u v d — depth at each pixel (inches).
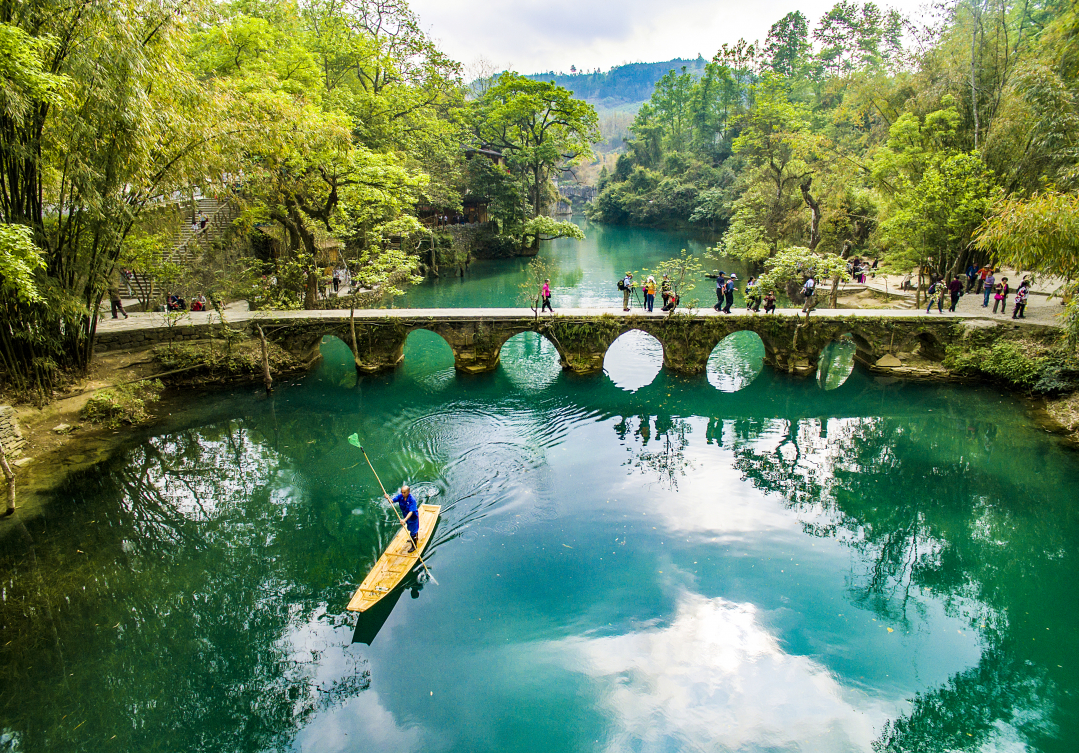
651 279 1034.7
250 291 1059.9
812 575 524.4
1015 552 565.0
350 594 503.2
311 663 431.2
